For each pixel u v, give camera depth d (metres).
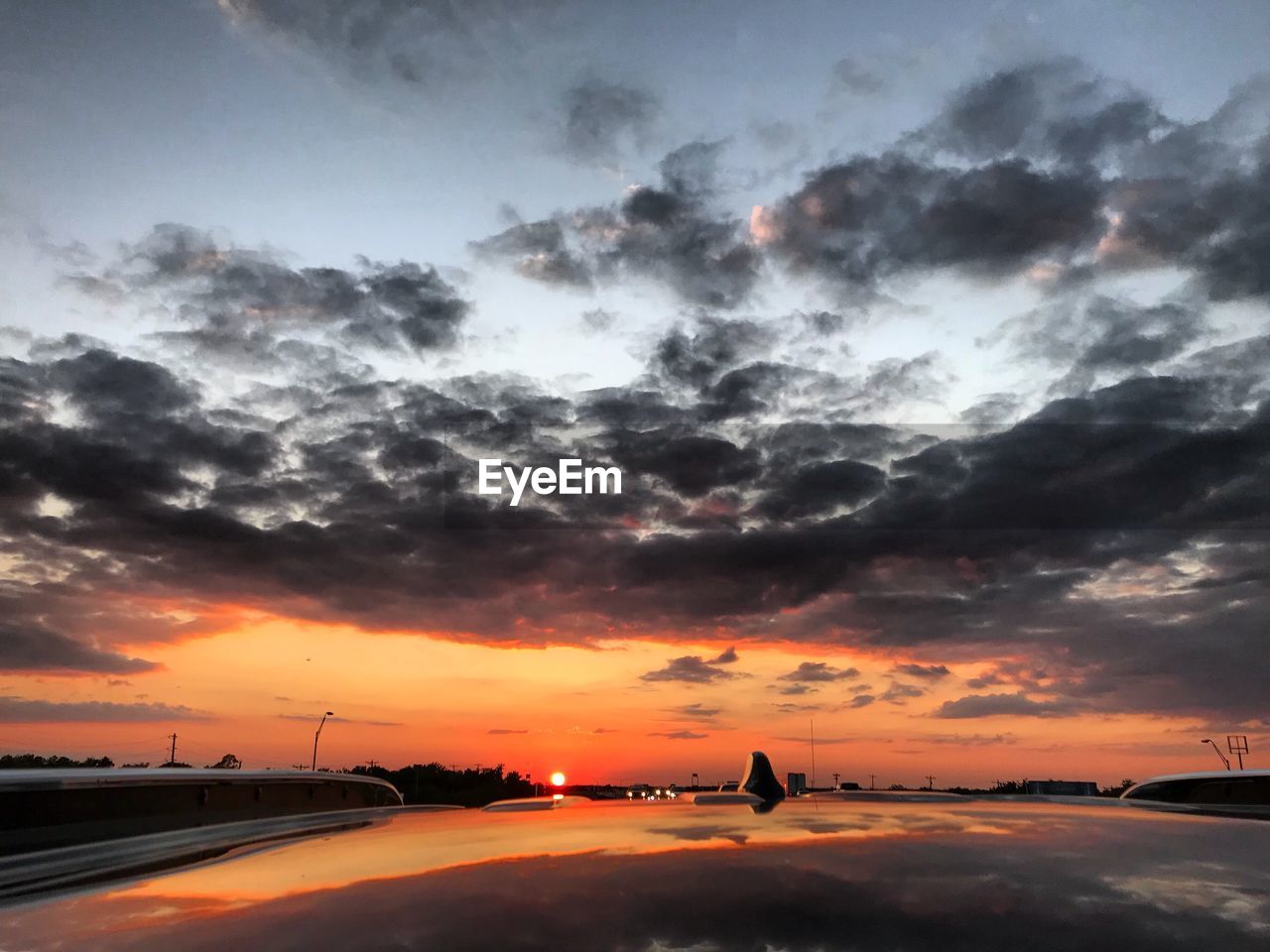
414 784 81.62
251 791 8.25
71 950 3.30
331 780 9.77
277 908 3.77
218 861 5.24
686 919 3.30
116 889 4.42
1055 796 8.00
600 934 3.15
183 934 3.43
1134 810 6.98
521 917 3.40
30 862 5.21
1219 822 5.92
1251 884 3.80
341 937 3.26
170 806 7.12
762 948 2.95
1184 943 2.94
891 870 4.12
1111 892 3.64
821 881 3.90
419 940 3.17
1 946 3.42
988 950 2.89
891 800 7.96
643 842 5.18
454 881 4.15
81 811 6.24
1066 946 2.91
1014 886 3.77
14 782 5.80
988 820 6.06
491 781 83.88
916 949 2.91
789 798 8.09
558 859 4.64
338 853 5.32
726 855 4.60
